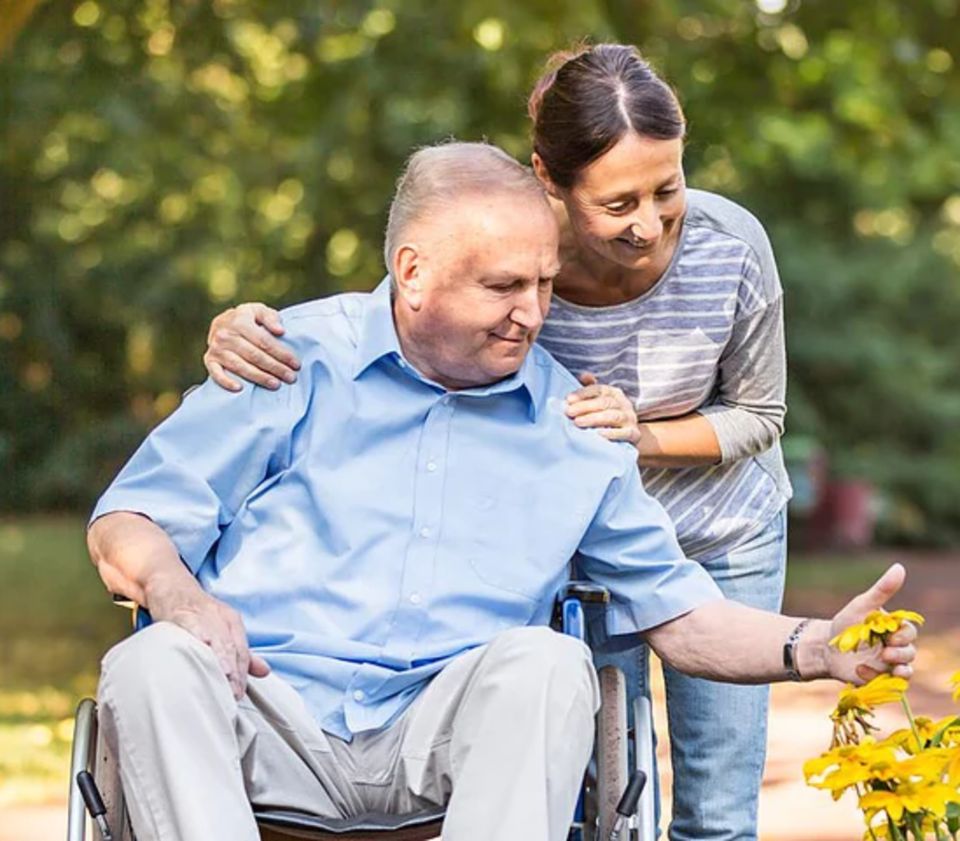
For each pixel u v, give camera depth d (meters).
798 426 22.48
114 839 3.94
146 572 4.09
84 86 16.53
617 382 4.64
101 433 22.89
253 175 18.94
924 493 22.80
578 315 4.59
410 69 16.09
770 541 4.84
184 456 4.31
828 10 15.84
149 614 4.15
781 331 4.70
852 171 22.14
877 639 3.76
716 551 4.79
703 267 4.56
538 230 4.12
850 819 7.87
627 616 4.29
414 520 4.23
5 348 22.41
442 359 4.23
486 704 3.85
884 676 3.59
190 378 22.02
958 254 24.83
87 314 22.14
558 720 3.80
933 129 17.78
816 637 3.97
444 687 4.05
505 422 4.31
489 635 4.18
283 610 4.22
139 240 21.44
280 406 4.33
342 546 4.23
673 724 4.83
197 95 17.70
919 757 3.41
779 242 22.55
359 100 16.52
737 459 4.69
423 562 4.20
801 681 4.03
